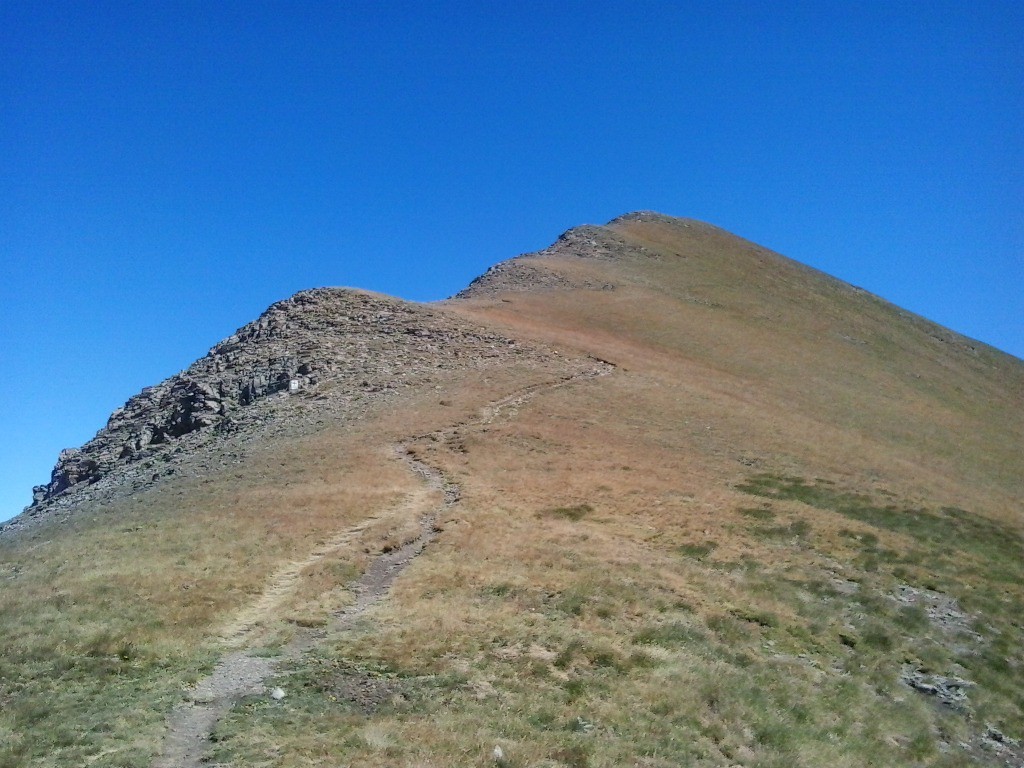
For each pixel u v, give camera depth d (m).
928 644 25.48
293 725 15.96
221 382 63.78
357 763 14.28
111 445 62.62
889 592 29.27
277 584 24.98
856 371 83.12
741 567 29.27
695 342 80.62
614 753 15.62
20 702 16.61
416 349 67.56
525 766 14.66
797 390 70.94
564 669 19.59
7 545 39.97
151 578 24.45
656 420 53.38
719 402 59.81
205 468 45.88
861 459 51.41
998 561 35.03
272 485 37.97
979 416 79.81
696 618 23.89
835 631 25.11
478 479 38.81
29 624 20.69
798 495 40.88
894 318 123.62
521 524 31.80
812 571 30.03
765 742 17.86
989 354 122.25
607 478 40.12
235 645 20.31
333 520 31.34
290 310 76.25
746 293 107.56
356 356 65.25
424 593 24.09
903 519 39.00
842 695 21.23
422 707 17.03
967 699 22.70
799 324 98.75
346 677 18.47
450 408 52.44
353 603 23.75
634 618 23.20
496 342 70.00
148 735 15.52
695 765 15.92
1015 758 20.38
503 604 23.27
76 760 14.41
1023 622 28.41
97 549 28.98
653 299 95.38
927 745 19.69
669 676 19.75
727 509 36.59
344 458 42.16
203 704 17.12
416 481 38.44
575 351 69.94
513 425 48.88
